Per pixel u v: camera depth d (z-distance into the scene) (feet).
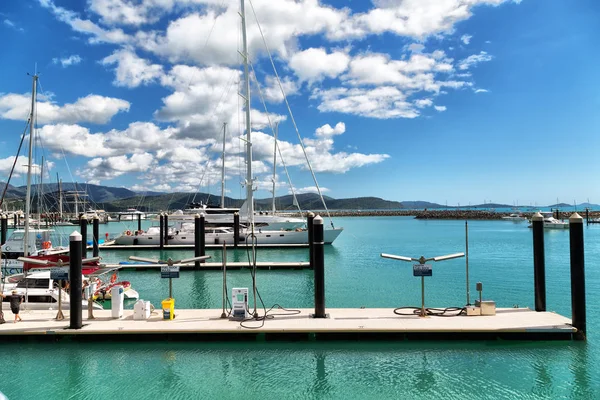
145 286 92.89
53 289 67.31
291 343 51.80
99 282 80.59
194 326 52.85
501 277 99.71
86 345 51.93
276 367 46.52
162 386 42.75
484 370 45.11
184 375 44.96
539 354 48.32
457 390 41.47
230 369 46.16
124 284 81.25
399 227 341.41
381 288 87.51
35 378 44.47
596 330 56.80
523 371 44.73
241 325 53.06
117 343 52.16
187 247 160.86
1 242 145.79
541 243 57.88
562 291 83.71
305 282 95.45
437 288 87.30
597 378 43.21
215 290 88.33
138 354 49.83
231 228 170.09
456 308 59.16
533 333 51.03
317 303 56.18
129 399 40.50
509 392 40.98
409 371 45.19
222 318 56.13
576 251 50.83
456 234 251.39
